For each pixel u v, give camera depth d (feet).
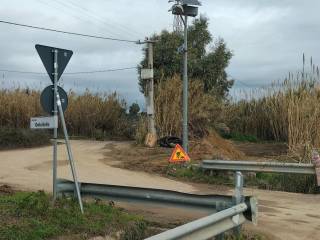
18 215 25.82
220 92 101.76
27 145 81.82
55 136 30.91
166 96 82.33
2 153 71.97
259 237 28.58
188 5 58.85
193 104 81.41
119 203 36.58
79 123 107.96
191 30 100.12
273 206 39.96
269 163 50.06
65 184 32.45
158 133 81.97
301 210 38.50
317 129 64.18
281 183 50.83
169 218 32.42
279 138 89.51
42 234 23.12
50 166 57.98
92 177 51.01
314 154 48.88
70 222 25.48
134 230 26.35
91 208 28.99
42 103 30.19
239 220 24.81
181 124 81.05
